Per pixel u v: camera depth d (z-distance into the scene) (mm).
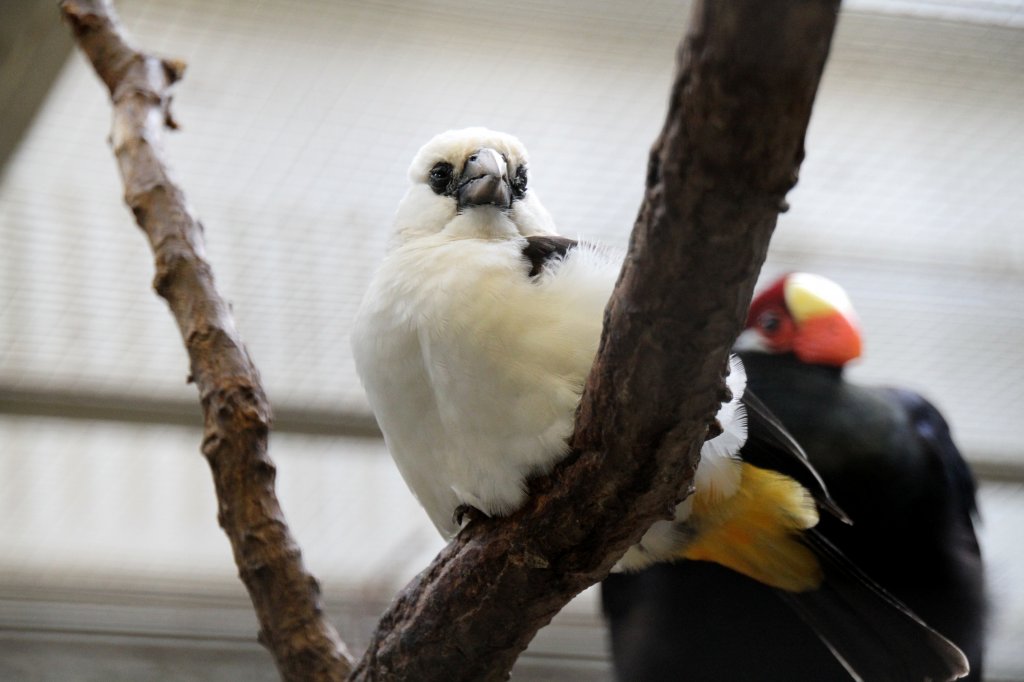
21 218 6316
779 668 5004
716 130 2250
